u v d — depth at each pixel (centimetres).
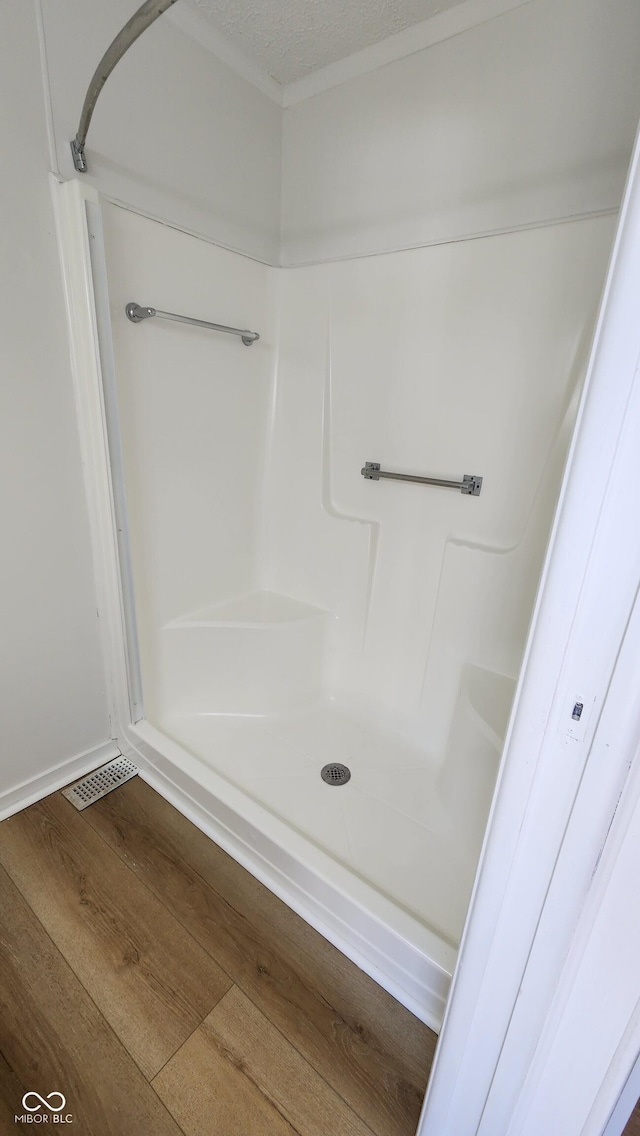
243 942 113
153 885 125
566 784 46
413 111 136
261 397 187
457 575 155
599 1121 56
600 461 38
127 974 106
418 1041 98
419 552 164
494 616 150
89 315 121
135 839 137
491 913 54
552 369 129
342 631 189
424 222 142
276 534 202
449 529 156
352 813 144
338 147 152
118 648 154
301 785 153
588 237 118
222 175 149
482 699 140
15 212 109
